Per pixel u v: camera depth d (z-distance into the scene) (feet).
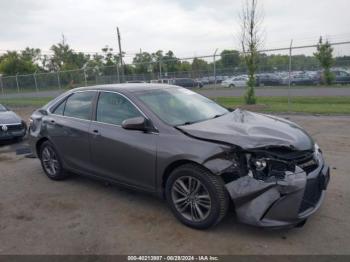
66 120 17.22
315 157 12.16
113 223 13.25
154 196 14.80
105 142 14.83
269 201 10.71
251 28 49.37
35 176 19.84
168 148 12.57
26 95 84.79
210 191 11.55
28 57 223.51
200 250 11.07
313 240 11.31
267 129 12.48
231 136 11.69
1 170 21.48
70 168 17.46
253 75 47.52
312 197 11.62
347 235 11.53
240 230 12.14
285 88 74.54
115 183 15.19
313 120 33.73
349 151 21.56
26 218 14.15
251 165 11.07
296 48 43.37
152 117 13.62
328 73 71.26
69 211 14.58
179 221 12.98
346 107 42.75
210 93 67.46
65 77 78.23
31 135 19.63
